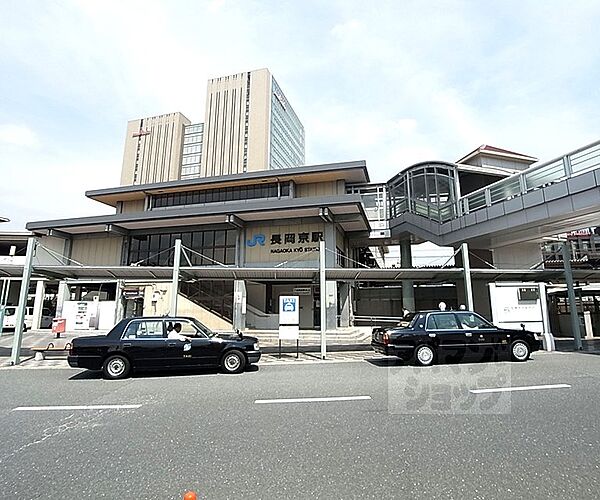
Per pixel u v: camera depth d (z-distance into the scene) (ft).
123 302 69.15
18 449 14.06
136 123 358.43
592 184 41.47
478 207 58.18
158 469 12.16
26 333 69.62
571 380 25.31
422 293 90.63
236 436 15.14
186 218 68.33
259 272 44.55
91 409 19.66
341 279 48.03
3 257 86.74
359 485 10.89
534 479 11.11
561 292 66.74
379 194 79.97
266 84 317.01
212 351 30.50
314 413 18.30
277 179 75.87
